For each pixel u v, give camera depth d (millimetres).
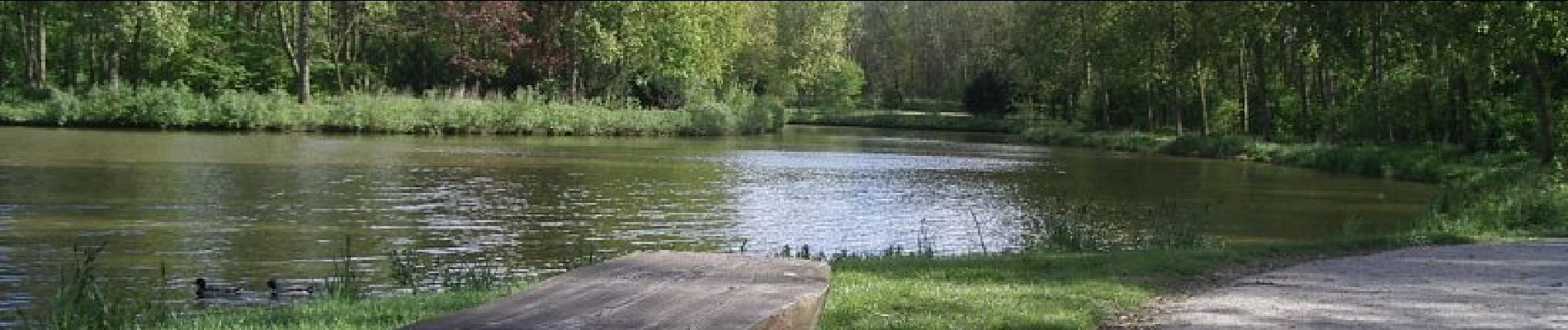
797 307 4961
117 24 51844
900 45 116938
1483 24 30641
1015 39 78250
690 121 60906
